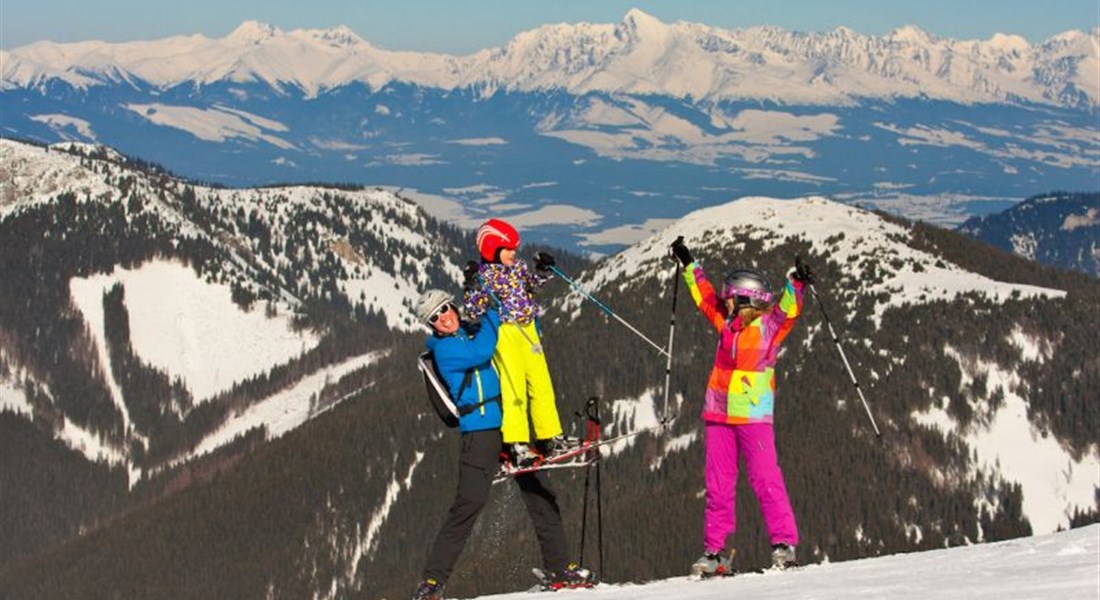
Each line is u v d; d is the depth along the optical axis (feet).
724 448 41.91
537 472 42.68
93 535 507.30
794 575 37.01
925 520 367.86
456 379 39.65
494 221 41.42
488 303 40.50
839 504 365.81
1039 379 410.93
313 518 467.11
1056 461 390.01
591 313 511.40
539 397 41.14
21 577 494.18
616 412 428.15
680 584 39.06
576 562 44.24
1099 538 35.42
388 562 436.76
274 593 451.12
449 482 452.76
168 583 468.34
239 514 469.57
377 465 466.29
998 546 39.29
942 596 26.76
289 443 510.99
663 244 586.04
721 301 42.01
